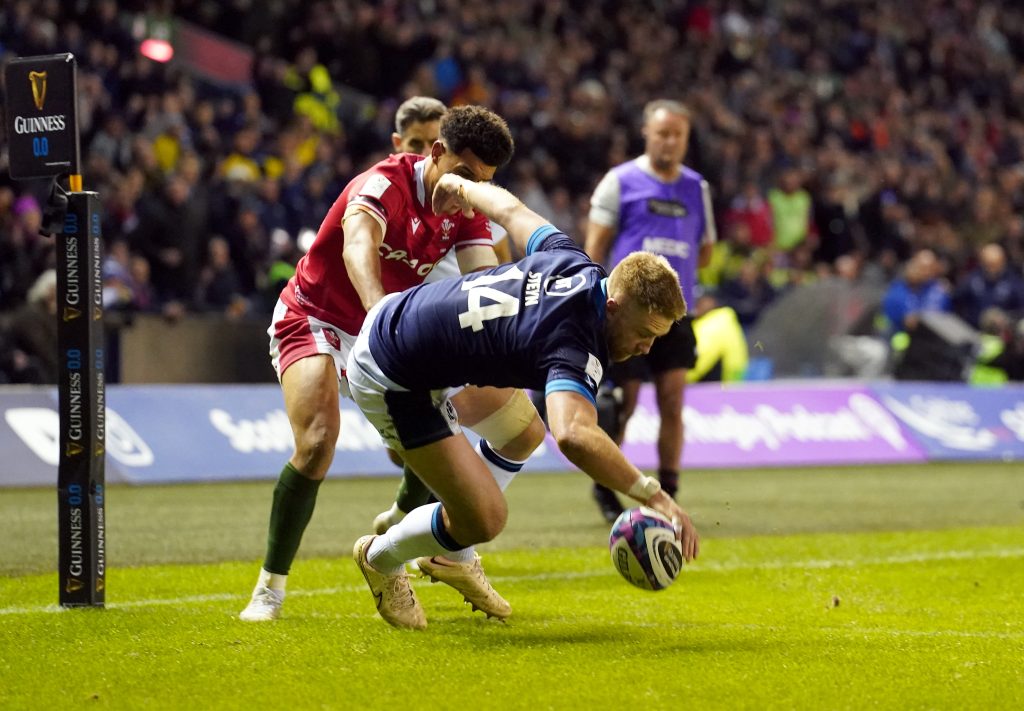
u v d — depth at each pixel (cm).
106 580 2228
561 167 6625
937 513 3506
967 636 1788
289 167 5462
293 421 1886
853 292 6034
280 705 1370
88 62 5616
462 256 2034
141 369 4519
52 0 5638
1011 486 4238
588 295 1555
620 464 1512
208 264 5016
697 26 8612
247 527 2983
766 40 8900
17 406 3809
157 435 3969
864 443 5044
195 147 5588
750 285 6125
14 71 1859
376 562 1778
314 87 6316
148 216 4875
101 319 1909
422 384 1653
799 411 5000
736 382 5425
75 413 1898
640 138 7025
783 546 2834
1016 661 1603
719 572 2455
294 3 6738
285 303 1967
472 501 1680
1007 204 8325
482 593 1864
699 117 7562
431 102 2364
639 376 3041
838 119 8394
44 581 2197
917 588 2281
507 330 1575
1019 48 10600
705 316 5406
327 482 3997
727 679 1484
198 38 6606
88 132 5338
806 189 7331
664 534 1527
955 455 5181
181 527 2970
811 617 1959
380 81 6644
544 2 7919
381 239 1895
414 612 1802
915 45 9638
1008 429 5412
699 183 3038
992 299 6650
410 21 7031
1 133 5034
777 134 7844
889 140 8594
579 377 1527
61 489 1916
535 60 7488
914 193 7862
